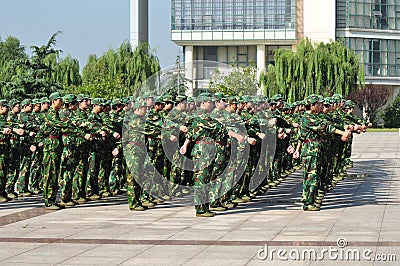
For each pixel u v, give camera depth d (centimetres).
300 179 1741
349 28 6266
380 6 6419
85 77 3800
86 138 1295
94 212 1233
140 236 984
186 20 5850
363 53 6359
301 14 6119
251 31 5834
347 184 1612
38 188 1493
